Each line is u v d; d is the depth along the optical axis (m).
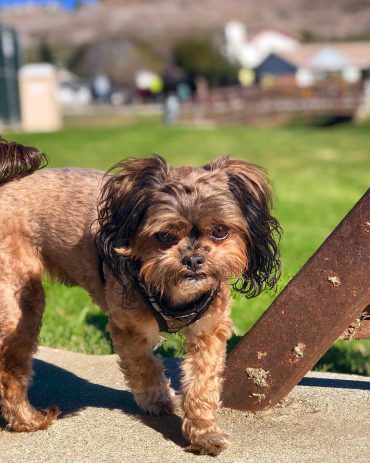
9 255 1.09
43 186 1.12
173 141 5.87
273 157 5.25
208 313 1.04
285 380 1.08
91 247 1.08
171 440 1.05
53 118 8.39
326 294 1.05
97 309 1.71
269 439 1.04
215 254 1.00
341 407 1.13
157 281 1.01
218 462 0.99
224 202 1.00
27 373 1.10
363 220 1.03
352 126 9.62
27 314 1.10
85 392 1.22
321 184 4.20
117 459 1.01
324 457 0.99
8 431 1.09
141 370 1.10
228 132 6.63
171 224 0.99
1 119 7.40
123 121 11.09
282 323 1.07
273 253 1.08
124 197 1.02
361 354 1.47
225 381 1.11
